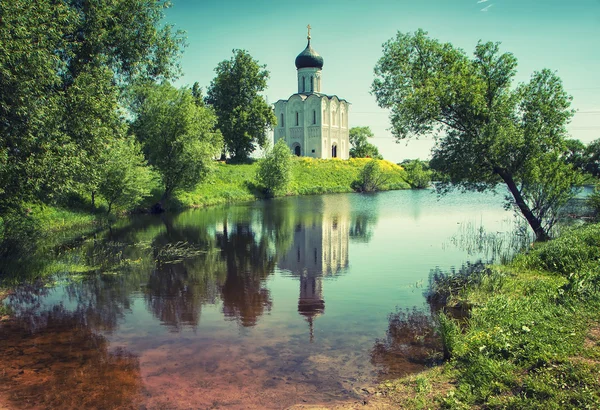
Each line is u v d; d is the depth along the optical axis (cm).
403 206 3725
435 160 1795
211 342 820
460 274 1326
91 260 1560
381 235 2152
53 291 1188
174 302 1091
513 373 548
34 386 648
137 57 1848
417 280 1275
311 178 5972
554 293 849
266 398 599
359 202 4169
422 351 756
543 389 488
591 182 1830
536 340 609
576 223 1922
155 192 3528
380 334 845
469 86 1620
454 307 999
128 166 2711
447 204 3909
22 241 1517
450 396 526
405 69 1834
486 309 830
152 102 3228
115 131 1609
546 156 1670
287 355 752
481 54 1722
